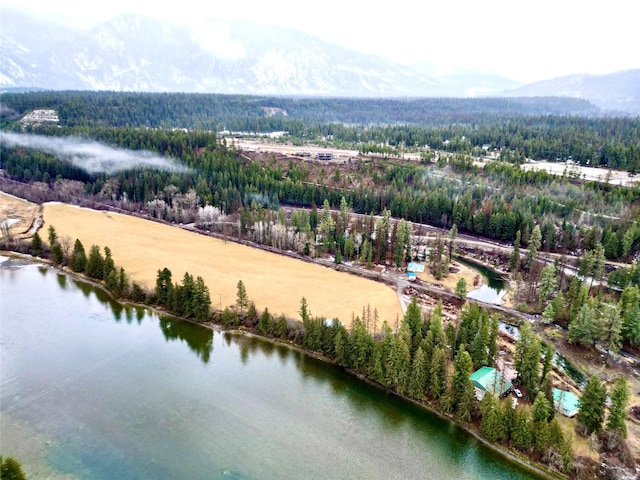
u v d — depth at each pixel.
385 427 98.25
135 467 86.56
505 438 92.81
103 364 118.25
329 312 140.88
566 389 107.75
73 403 103.44
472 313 120.50
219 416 100.62
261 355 123.19
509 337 131.75
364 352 113.38
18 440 92.25
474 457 90.25
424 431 97.06
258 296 150.50
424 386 104.75
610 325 120.19
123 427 96.62
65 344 126.69
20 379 111.06
